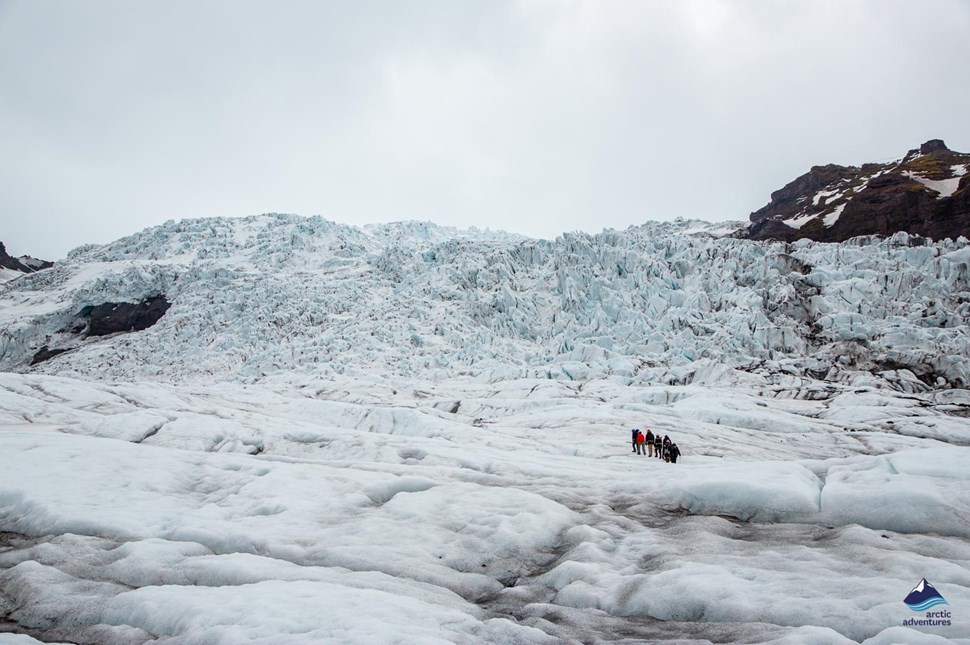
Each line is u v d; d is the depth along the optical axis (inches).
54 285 6151.6
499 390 2546.8
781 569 503.5
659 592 469.4
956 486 640.4
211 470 939.3
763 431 1840.6
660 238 3882.9
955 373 2310.5
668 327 3009.4
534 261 4274.1
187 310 4571.9
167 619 446.3
